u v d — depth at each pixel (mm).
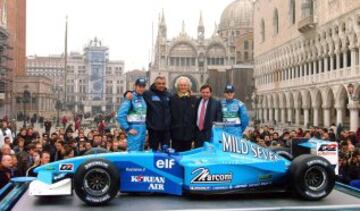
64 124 61281
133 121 10969
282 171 8422
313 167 7863
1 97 70562
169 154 8562
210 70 131500
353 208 6828
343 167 15656
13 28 90375
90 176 7496
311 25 65750
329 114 63188
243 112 12461
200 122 10555
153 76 153250
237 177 8242
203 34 172000
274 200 7812
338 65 58281
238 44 155750
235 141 8883
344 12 55125
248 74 123188
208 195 8289
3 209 6812
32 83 110750
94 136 19453
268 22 93562
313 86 66938
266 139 22594
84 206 7320
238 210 6723
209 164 8180
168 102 10891
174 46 155000
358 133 25828
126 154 8406
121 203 7551
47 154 15312
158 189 8258
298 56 74438
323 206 7031
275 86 88250
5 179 13070
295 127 69562
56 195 7727
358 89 52375
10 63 88938
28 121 94875
